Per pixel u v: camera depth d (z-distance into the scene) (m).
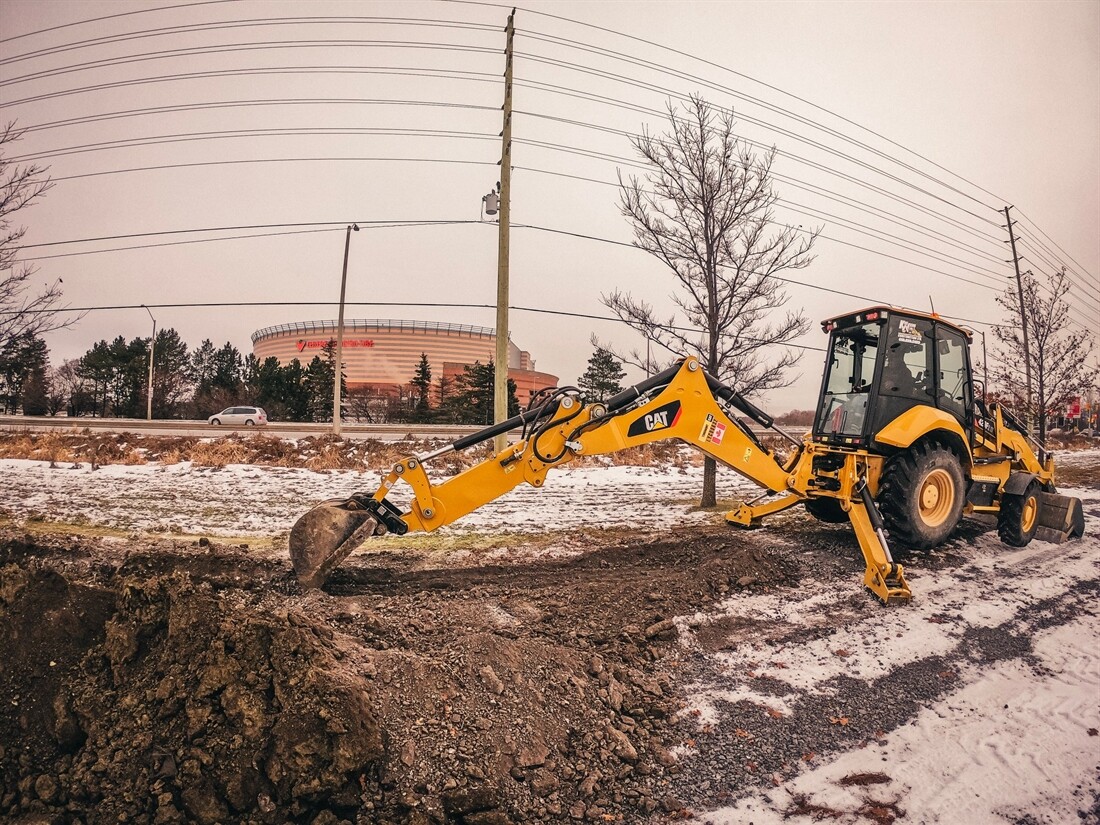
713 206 8.95
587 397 5.43
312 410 50.38
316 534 5.00
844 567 6.25
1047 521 7.56
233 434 20.84
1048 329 14.09
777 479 6.43
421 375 63.59
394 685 3.54
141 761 3.00
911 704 3.96
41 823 2.84
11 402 43.75
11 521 7.22
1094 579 6.25
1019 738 3.61
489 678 3.68
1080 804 3.08
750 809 3.04
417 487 5.24
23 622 3.57
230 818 2.83
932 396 6.75
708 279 8.96
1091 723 3.76
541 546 6.84
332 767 2.92
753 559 6.11
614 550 6.70
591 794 3.09
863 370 6.80
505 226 12.24
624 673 4.12
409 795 2.93
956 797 3.12
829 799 3.11
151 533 6.87
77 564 5.32
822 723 3.74
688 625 4.89
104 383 49.16
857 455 6.36
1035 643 4.82
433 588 5.47
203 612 3.41
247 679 3.12
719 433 6.04
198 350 66.19
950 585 5.91
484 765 3.15
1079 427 33.09
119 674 3.32
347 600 4.88
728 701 3.95
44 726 3.27
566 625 4.73
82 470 11.78
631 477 12.65
